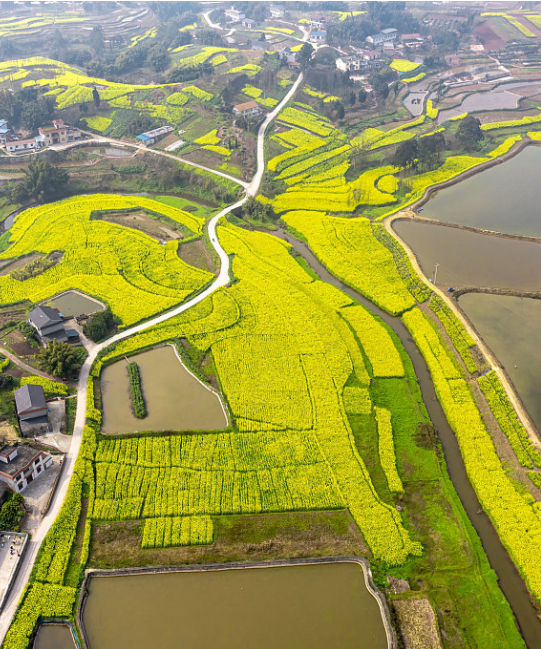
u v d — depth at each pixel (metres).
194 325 138.75
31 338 133.38
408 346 133.88
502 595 83.69
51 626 79.94
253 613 81.44
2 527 90.25
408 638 78.12
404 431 111.06
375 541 90.44
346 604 82.75
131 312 142.75
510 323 134.00
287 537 91.44
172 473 101.06
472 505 97.44
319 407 115.12
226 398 117.25
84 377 122.44
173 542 90.12
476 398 115.62
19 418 107.81
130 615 81.19
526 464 100.31
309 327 138.00
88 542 90.00
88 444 105.94
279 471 101.81
